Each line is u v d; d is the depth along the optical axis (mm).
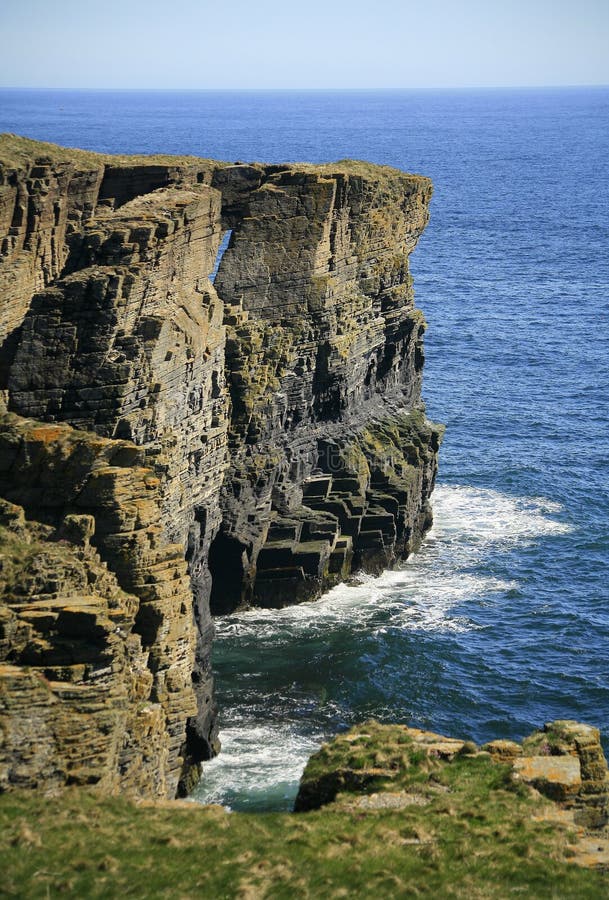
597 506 116250
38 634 54344
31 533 61406
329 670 87750
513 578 102250
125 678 55875
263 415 95125
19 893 41875
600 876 44781
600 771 52625
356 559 102188
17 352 70875
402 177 115500
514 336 176125
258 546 95625
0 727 50906
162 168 94312
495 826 47375
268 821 49031
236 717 82312
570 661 88625
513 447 130000
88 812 48469
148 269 76000
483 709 83188
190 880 43250
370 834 47062
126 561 63000
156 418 75312
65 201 86062
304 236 98875
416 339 119438
